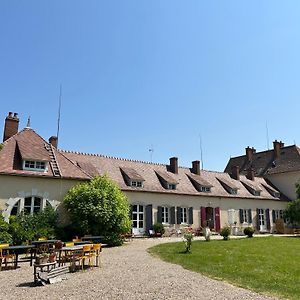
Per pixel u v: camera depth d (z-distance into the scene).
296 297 7.61
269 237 25.08
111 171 27.19
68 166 22.22
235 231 31.94
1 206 18.70
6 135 22.84
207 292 8.07
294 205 31.06
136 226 25.83
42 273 9.36
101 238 18.11
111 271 10.89
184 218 29.17
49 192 20.47
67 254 12.10
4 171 18.91
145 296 7.69
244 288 8.55
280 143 43.97
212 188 32.69
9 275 10.68
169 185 28.98
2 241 15.75
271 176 41.22
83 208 19.08
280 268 11.44
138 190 26.22
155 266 11.89
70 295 7.85
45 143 23.11
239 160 47.84
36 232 17.58
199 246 18.12
